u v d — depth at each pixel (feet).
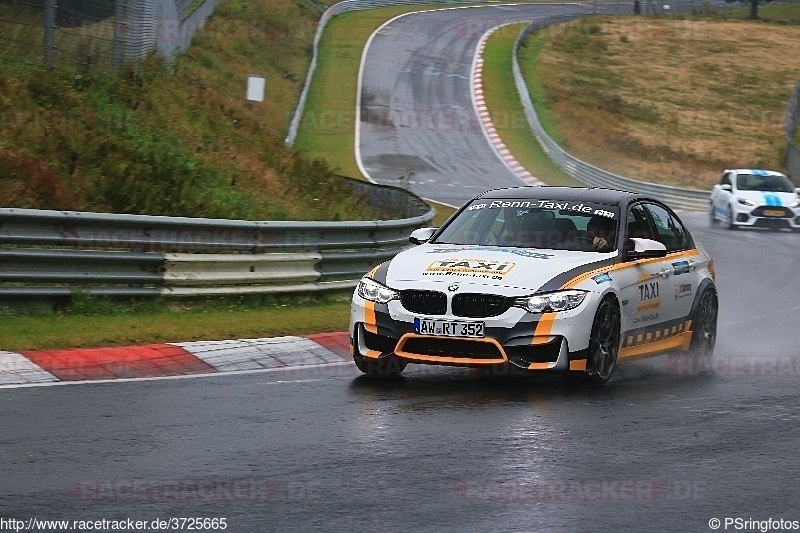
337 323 147.23
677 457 81.05
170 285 149.89
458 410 96.48
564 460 79.10
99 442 81.25
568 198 123.03
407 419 92.12
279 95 593.42
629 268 115.96
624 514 65.87
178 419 90.02
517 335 104.17
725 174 379.96
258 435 85.05
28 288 134.82
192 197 211.41
